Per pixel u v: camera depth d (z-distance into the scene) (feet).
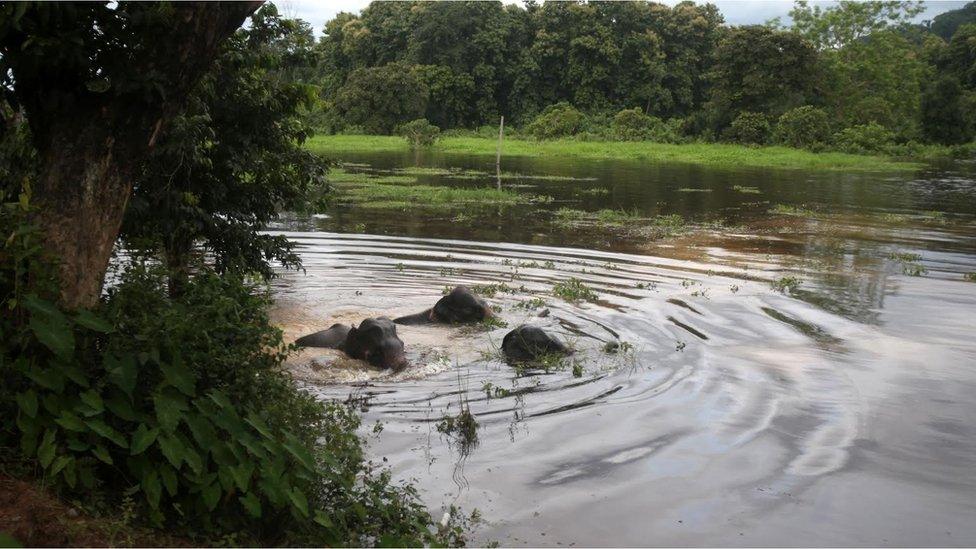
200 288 16.99
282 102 30.53
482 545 15.43
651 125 199.00
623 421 22.11
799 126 169.58
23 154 20.62
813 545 15.78
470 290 33.94
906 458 19.95
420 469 18.85
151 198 27.40
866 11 202.69
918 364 27.37
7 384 13.70
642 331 31.24
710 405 23.40
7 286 14.51
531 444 20.44
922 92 209.77
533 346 28.12
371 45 234.79
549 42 225.15
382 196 74.64
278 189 32.22
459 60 222.07
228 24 16.58
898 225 63.52
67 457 12.74
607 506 17.20
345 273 40.47
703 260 46.70
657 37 231.30
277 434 15.42
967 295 38.01
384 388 24.70
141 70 15.58
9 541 10.95
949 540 16.10
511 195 77.41
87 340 14.55
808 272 43.42
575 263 45.03
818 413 22.86
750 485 18.33
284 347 17.75
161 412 13.57
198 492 13.79
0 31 14.53
